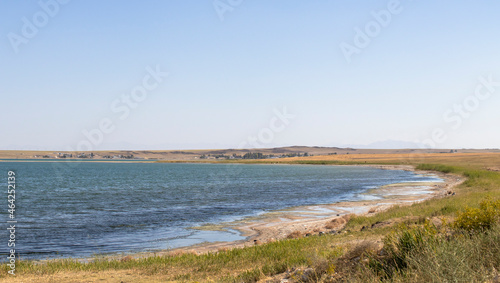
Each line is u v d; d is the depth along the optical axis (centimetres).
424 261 657
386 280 673
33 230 2467
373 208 3128
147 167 19600
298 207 3544
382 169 14062
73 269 1202
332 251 1054
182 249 1870
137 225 2655
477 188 3900
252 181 7881
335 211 3209
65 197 4681
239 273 1066
